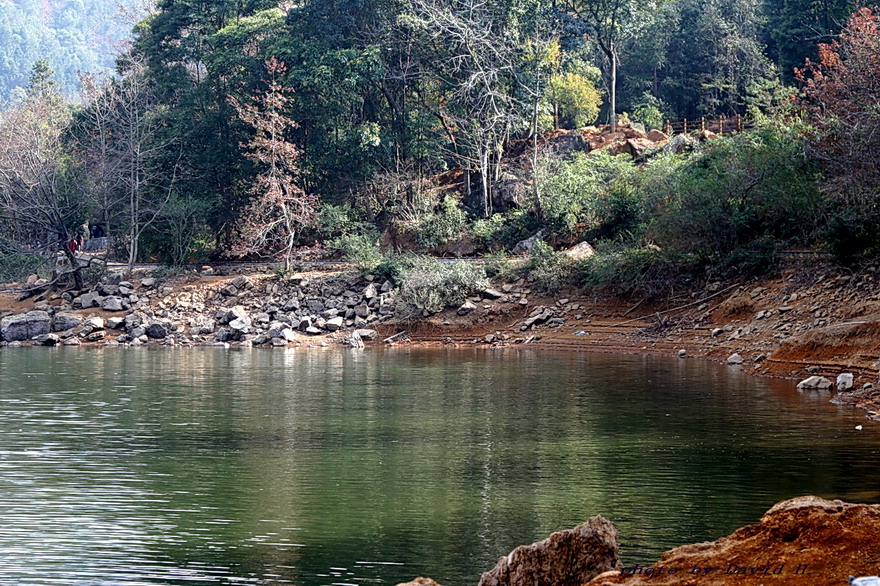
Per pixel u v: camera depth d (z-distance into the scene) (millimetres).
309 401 29719
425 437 23312
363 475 19203
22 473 19625
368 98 70500
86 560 13883
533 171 60438
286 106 67188
